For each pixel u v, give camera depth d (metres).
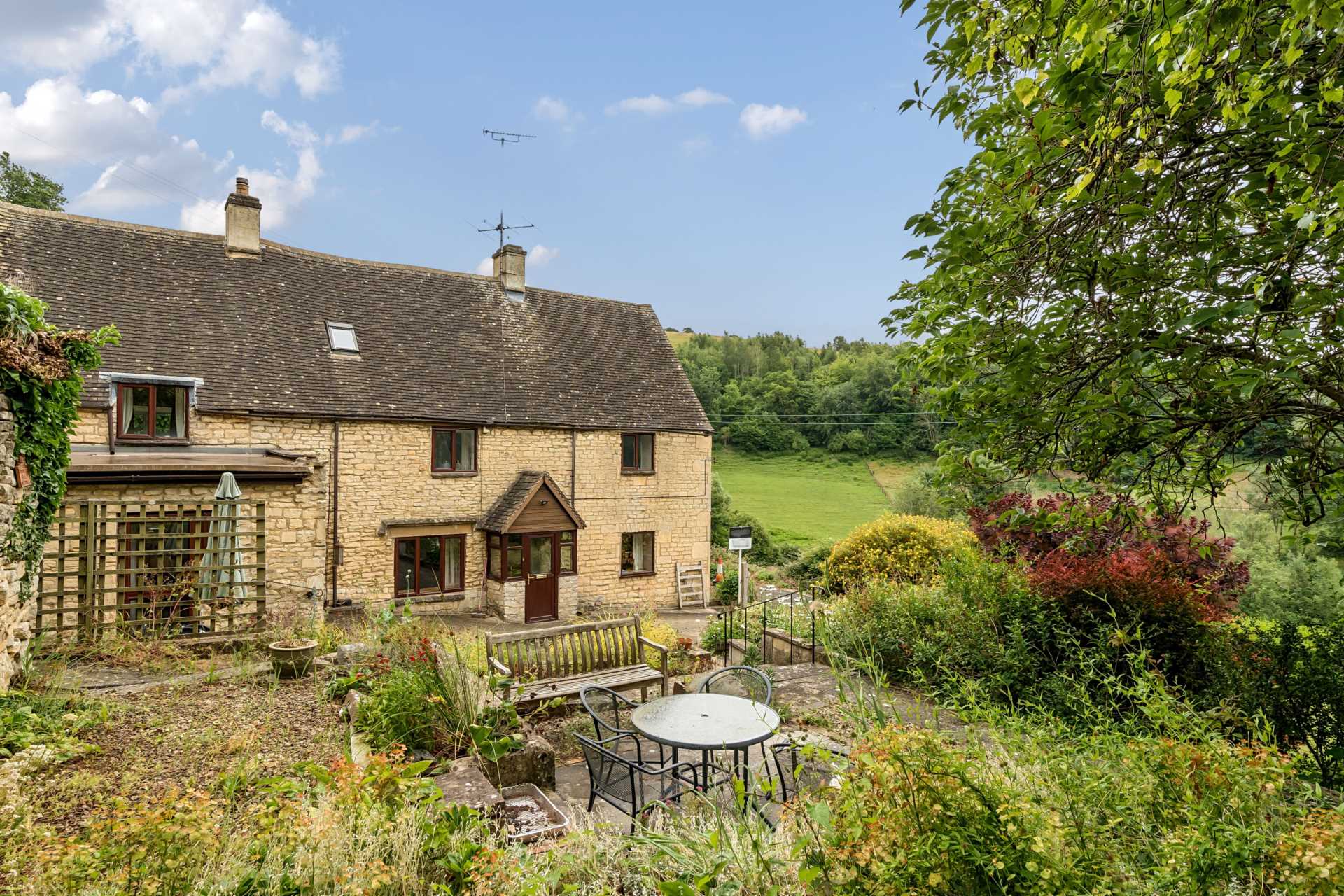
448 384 16.98
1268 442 4.70
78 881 2.66
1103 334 4.07
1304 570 11.09
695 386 65.31
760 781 3.56
